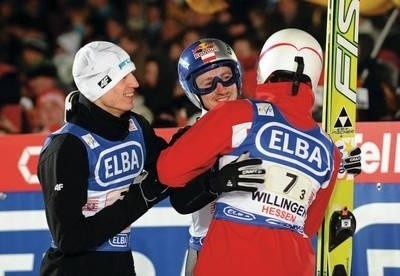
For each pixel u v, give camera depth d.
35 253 7.41
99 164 5.48
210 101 5.86
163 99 11.04
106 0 12.78
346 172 6.00
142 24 12.11
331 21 6.03
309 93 5.32
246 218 5.16
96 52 5.49
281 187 5.15
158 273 7.23
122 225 5.38
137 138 5.71
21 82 11.91
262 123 5.14
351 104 6.01
